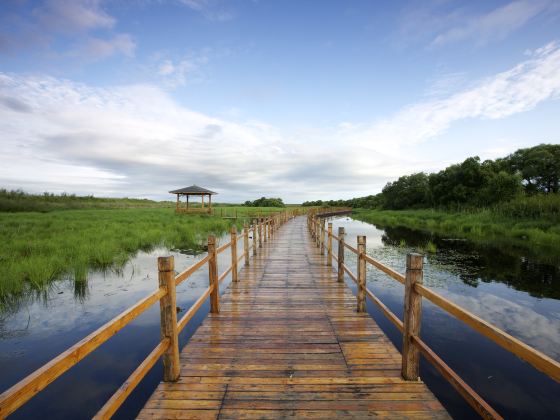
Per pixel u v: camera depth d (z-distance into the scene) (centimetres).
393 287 771
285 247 1130
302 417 225
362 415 227
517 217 2050
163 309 266
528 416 330
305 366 296
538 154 3631
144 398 354
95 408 337
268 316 431
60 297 682
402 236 1886
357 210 6619
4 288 666
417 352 268
